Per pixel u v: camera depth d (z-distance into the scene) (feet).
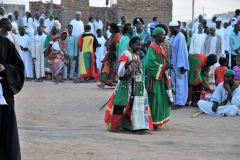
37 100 65.51
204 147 39.47
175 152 37.27
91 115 54.85
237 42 90.17
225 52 90.12
